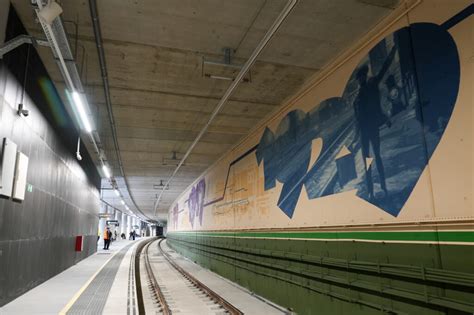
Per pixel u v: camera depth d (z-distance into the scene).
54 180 8.42
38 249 7.24
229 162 11.77
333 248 5.27
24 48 5.69
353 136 5.00
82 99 6.39
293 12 4.77
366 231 4.56
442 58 3.61
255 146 9.23
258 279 8.12
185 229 21.03
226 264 11.04
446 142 3.48
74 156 11.05
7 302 5.56
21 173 5.82
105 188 22.48
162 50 5.77
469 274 3.08
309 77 6.66
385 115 4.39
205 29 5.20
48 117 7.58
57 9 3.80
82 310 5.52
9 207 5.42
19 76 5.59
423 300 3.53
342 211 5.11
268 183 8.04
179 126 9.79
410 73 4.02
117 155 13.23
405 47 4.13
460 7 3.45
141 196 26.09
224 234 11.50
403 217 3.96
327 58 5.96
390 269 4.02
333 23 4.98
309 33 5.25
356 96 5.01
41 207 7.33
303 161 6.45
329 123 5.68
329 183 5.51
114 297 6.64
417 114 3.87
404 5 4.24
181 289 8.81
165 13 4.79
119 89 7.30
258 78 6.72
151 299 7.35
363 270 4.51
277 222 7.34
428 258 3.58
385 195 4.27
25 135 6.09
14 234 5.73
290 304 6.45
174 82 6.99
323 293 5.38
